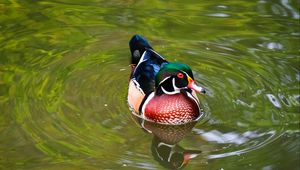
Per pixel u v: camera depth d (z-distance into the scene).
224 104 11.90
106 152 10.21
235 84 12.52
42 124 10.91
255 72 12.92
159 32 14.38
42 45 13.73
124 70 12.95
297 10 15.50
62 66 12.92
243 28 14.63
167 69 11.53
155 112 11.51
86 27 14.55
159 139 10.97
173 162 10.17
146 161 10.05
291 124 11.22
